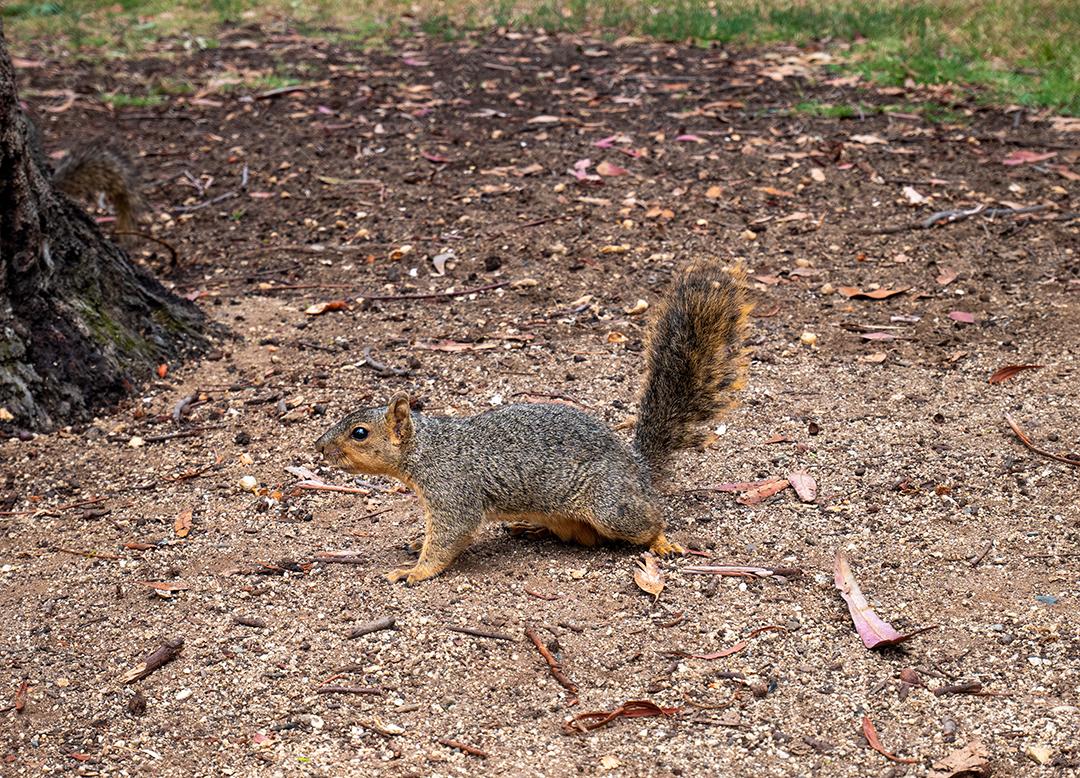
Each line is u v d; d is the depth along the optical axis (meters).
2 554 2.37
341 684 2.19
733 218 3.09
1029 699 2.16
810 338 2.74
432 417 2.34
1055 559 2.31
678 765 2.11
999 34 4.37
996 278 2.89
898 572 2.30
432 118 3.82
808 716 2.15
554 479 2.32
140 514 2.43
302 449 2.53
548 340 2.77
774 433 2.54
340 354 2.75
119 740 2.14
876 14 4.68
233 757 2.12
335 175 3.38
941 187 3.16
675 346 2.38
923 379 2.65
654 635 2.23
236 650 2.23
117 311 2.70
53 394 2.60
